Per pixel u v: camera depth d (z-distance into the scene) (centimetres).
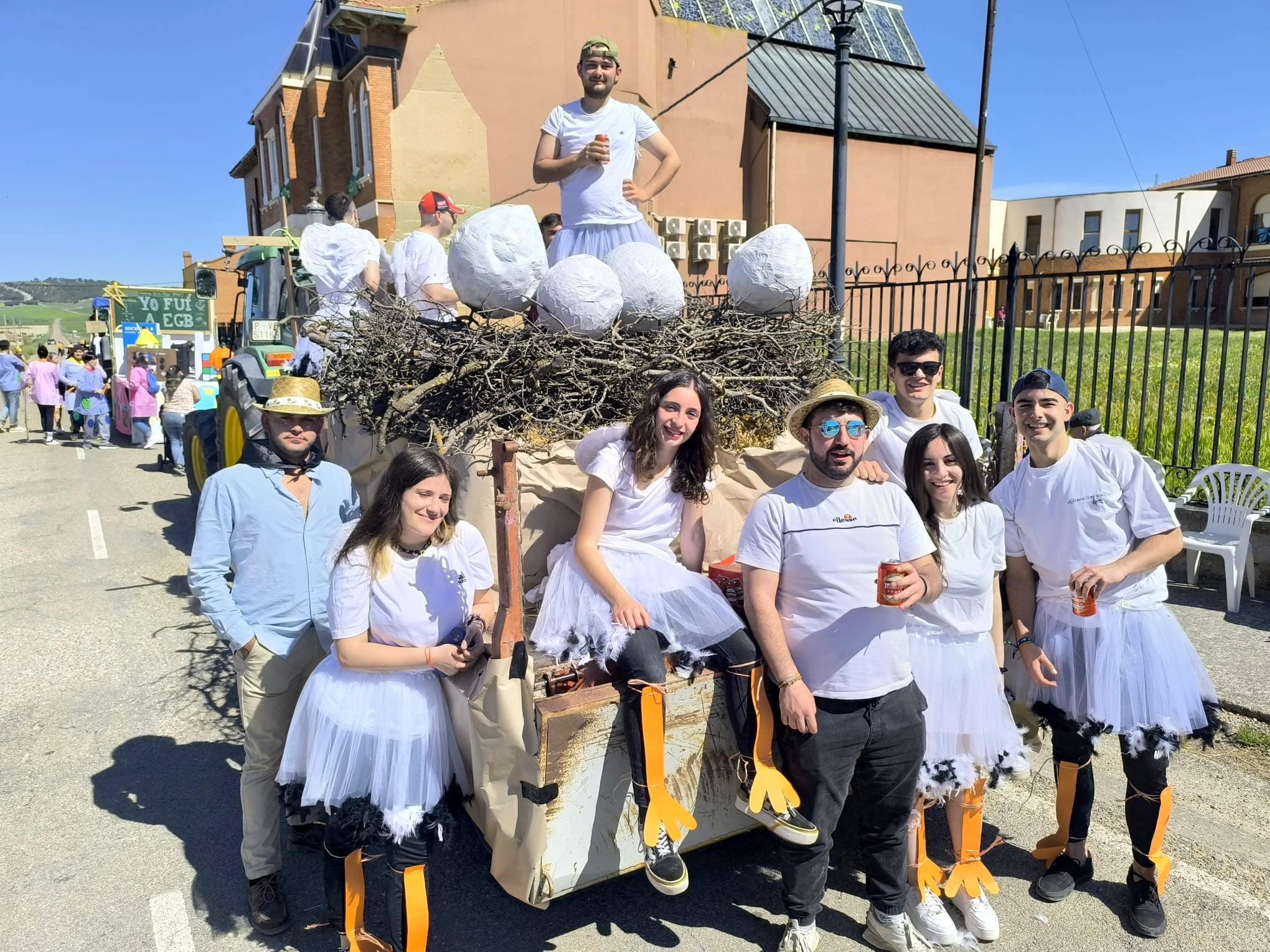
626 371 290
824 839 245
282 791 277
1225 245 532
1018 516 280
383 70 1141
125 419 1585
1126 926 272
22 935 271
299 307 662
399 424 299
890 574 219
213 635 535
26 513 902
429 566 239
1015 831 328
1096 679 264
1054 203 2700
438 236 456
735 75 1555
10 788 362
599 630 233
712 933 269
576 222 390
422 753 232
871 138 1738
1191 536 559
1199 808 341
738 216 1600
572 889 235
